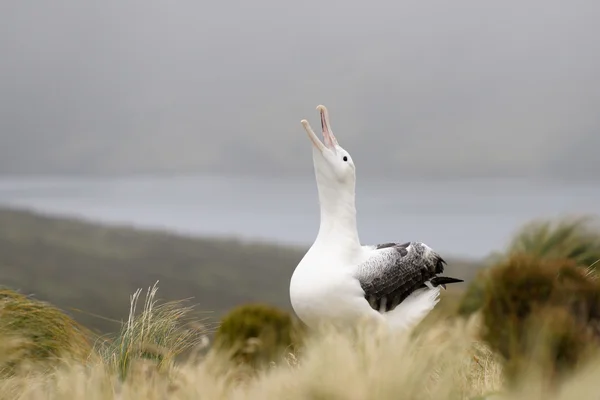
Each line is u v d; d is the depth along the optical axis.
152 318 9.37
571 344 5.48
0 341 8.30
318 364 6.20
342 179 8.52
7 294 9.59
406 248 9.09
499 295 5.83
